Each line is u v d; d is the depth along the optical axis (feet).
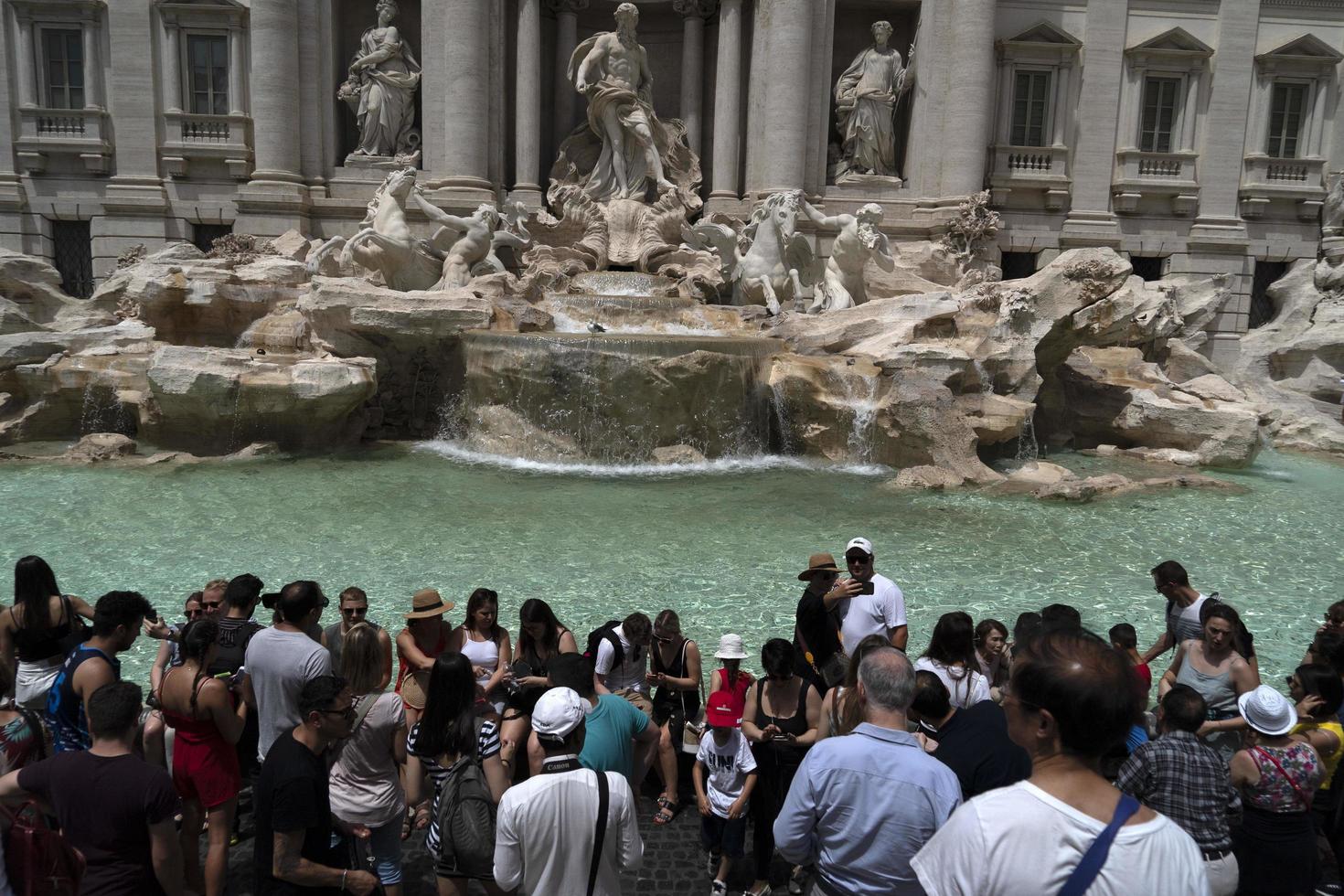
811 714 18.22
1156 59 96.63
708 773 20.95
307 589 17.72
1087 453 69.77
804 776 12.41
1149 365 76.18
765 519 45.98
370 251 73.15
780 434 63.67
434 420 67.72
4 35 87.71
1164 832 8.35
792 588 35.91
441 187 88.58
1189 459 65.72
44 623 19.47
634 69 90.58
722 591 35.47
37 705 19.42
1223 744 20.71
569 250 86.12
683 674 22.16
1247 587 37.76
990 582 37.29
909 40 98.78
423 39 90.53
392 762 16.30
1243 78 96.84
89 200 90.74
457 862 14.71
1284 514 50.14
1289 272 97.50
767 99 90.74
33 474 51.62
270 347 63.67
